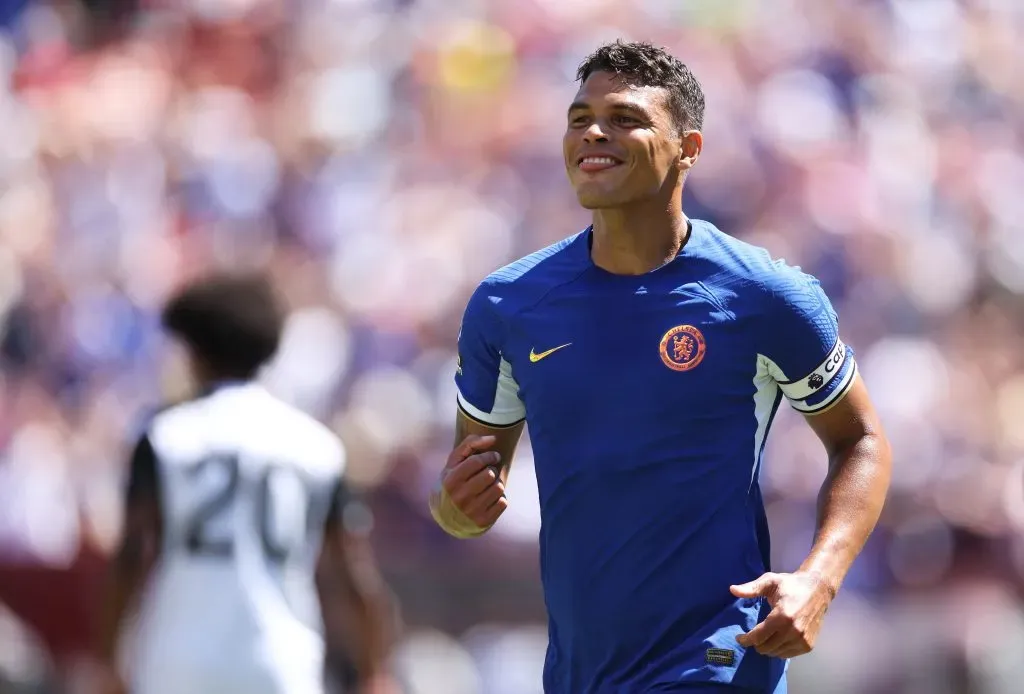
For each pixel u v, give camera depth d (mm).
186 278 46156
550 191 53250
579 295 13109
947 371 49000
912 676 35469
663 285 12969
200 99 55375
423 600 36312
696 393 12750
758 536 13172
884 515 41250
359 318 45781
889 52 61188
